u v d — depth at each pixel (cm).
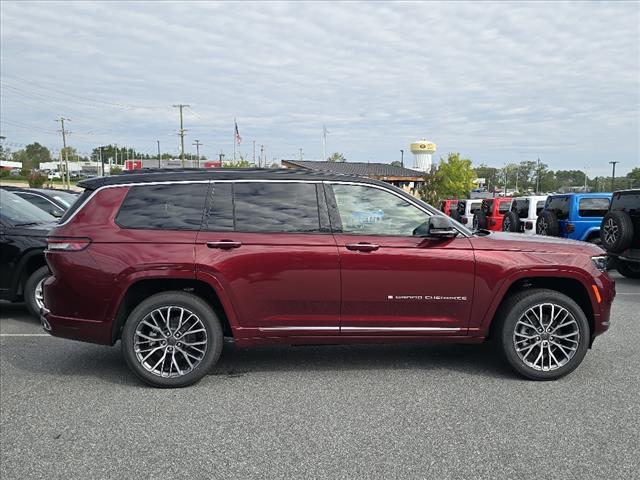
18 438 370
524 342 482
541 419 396
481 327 486
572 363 482
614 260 1083
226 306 466
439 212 491
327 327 477
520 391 455
